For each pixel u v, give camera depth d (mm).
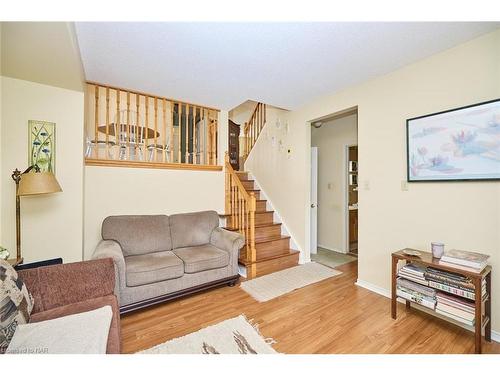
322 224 4652
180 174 3344
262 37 1833
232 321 1994
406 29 1743
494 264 1759
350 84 2750
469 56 1896
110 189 2805
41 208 2172
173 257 2482
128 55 2104
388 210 2455
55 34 1416
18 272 1391
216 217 3262
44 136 2180
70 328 1132
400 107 2352
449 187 2004
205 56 2117
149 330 1874
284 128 3967
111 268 1649
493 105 1740
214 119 3799
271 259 3307
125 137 3457
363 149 2695
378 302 2336
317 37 1837
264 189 4453
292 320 2018
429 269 1898
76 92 2328
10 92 2049
